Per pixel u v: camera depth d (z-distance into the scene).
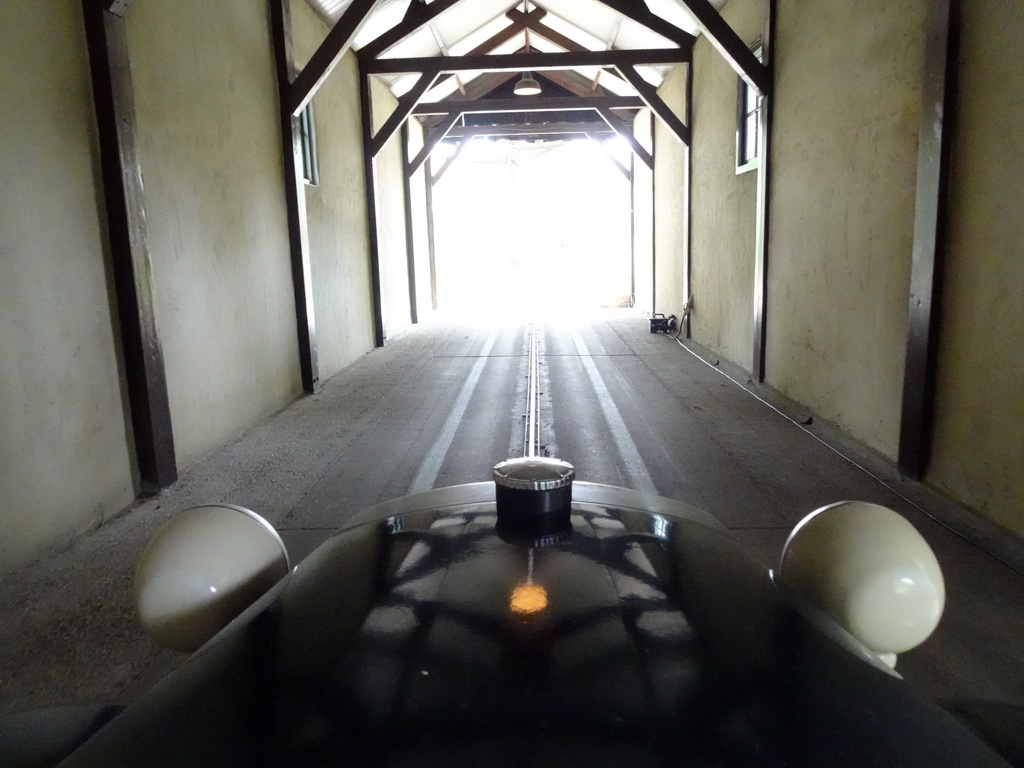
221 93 4.51
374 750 0.59
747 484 3.37
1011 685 1.81
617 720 0.62
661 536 1.02
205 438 4.11
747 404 5.12
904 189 3.42
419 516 1.12
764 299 5.62
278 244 5.47
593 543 0.95
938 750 0.64
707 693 0.66
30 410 2.66
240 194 4.77
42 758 0.85
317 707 0.65
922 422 3.16
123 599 2.35
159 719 0.66
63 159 2.91
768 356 5.63
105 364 3.16
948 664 1.90
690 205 8.60
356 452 4.07
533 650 0.70
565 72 12.77
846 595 1.02
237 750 0.61
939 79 2.95
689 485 3.37
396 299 10.13
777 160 5.34
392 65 8.38
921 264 3.13
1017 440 2.57
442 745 0.59
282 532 2.91
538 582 0.83
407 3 7.96
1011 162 2.58
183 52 4.00
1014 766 0.83
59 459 2.81
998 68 2.64
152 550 1.12
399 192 10.71
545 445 4.09
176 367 3.79
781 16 5.21
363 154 8.48
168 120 3.80
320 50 5.56
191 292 4.00
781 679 0.69
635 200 13.77
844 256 4.14
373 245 8.59
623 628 0.75
